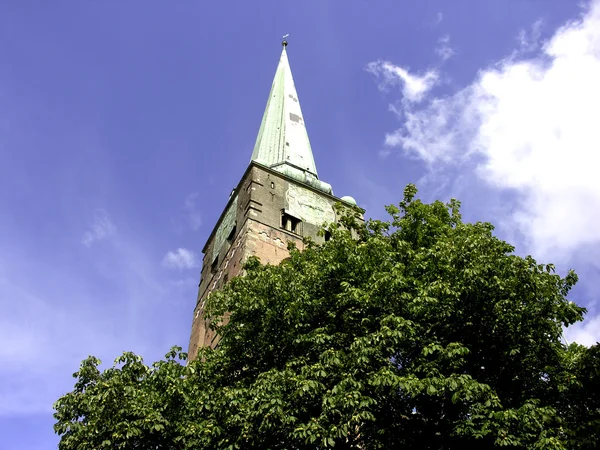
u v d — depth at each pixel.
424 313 17.80
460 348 16.08
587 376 17.39
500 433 14.83
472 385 15.37
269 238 35.59
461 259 18.56
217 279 38.56
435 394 15.77
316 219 39.09
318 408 16.62
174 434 17.31
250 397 16.97
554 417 15.94
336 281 20.42
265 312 20.00
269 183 39.06
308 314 19.73
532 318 17.91
